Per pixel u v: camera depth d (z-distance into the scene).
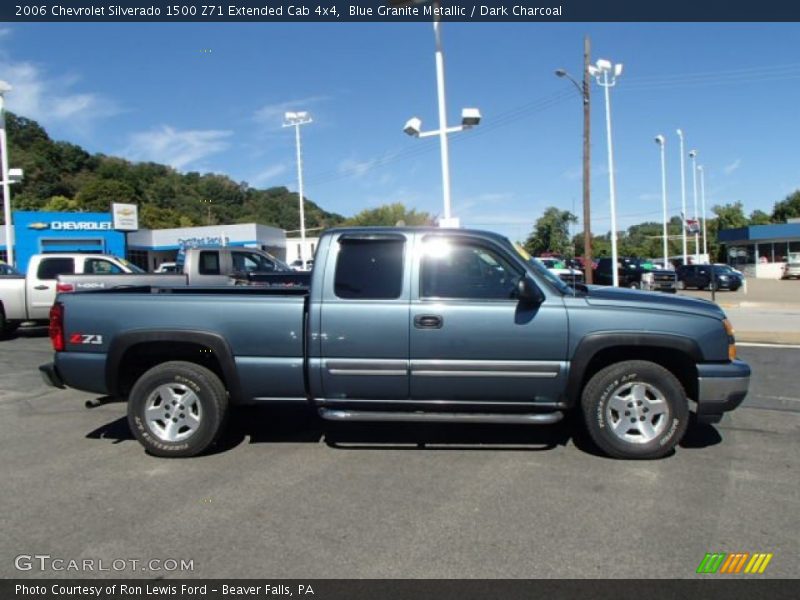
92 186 75.38
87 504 4.26
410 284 5.07
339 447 5.50
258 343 5.15
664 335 4.92
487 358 5.00
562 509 4.11
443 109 16.44
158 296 5.23
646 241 87.00
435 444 5.57
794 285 37.88
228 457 5.25
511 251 5.12
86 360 5.26
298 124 41.25
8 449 5.54
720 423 6.18
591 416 5.06
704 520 3.92
